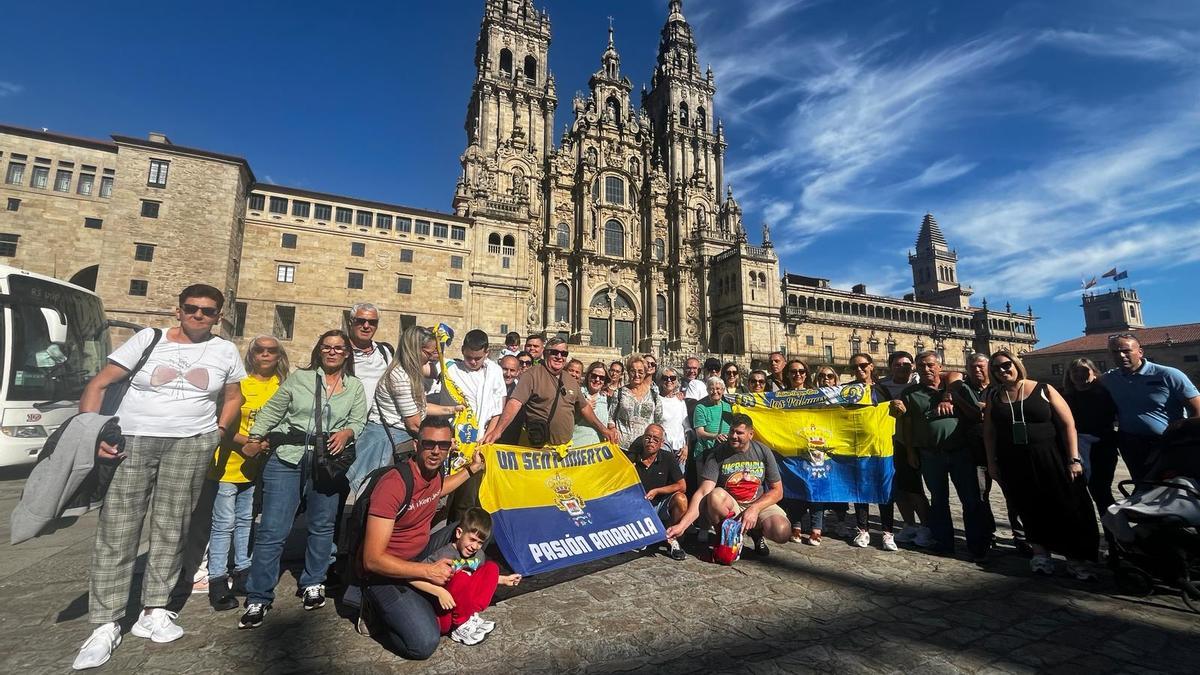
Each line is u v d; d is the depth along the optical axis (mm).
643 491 7875
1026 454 6902
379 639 4844
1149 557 5887
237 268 39844
